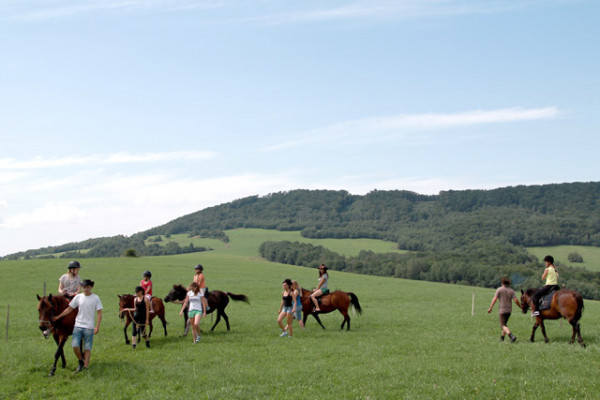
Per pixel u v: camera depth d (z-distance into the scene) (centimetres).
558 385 1099
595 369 1227
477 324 2314
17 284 4584
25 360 1412
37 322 2400
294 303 1936
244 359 1482
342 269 10506
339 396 1065
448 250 12306
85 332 1305
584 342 1582
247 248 14500
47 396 1124
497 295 1728
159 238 16825
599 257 10844
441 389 1091
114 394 1122
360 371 1270
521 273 8088
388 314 2788
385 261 10531
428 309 3130
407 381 1167
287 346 1702
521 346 1572
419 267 9169
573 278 7856
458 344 1688
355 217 18988
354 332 2041
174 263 7594
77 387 1174
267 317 2623
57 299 1315
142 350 1650
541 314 1648
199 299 1812
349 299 2123
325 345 1706
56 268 6078
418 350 1589
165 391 1129
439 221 16062
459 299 3944
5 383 1198
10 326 2266
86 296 1316
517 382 1138
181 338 1911
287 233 17000
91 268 6309
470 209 17525
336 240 15225
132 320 1678
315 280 5962
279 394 1089
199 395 1095
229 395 1087
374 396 1057
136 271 6125
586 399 1008
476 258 10019
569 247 11969
